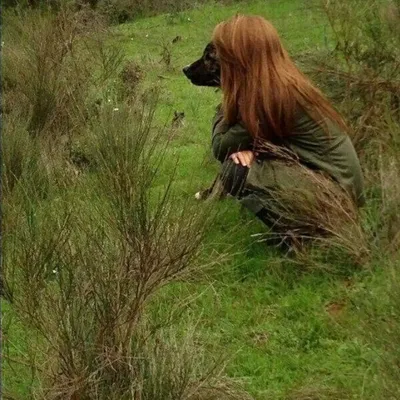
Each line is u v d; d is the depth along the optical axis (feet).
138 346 10.23
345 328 12.36
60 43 22.38
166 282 10.65
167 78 35.01
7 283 10.29
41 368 10.42
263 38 14.28
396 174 14.17
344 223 13.91
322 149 14.40
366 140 16.55
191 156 22.33
